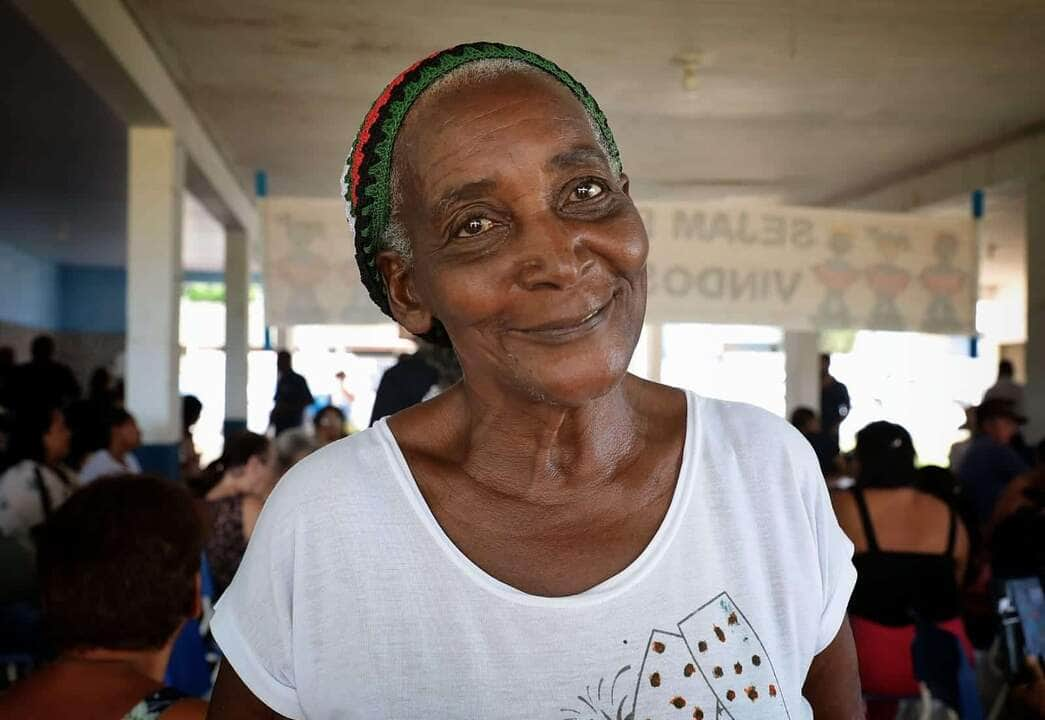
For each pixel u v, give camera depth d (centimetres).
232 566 291
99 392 574
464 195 75
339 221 496
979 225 562
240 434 335
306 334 1492
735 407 89
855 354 1516
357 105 635
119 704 129
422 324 86
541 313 74
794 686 80
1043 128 679
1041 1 465
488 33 512
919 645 249
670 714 75
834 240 546
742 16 489
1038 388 677
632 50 539
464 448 84
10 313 1315
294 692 80
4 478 293
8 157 773
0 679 247
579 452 80
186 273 1534
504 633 75
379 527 79
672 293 529
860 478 292
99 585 132
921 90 603
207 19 489
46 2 376
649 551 79
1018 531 273
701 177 842
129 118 548
